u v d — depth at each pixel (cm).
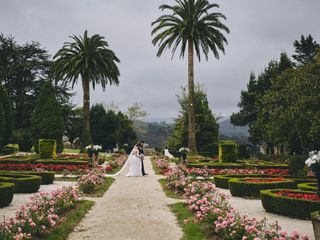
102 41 4053
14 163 2619
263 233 677
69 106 5288
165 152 4834
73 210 1091
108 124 6134
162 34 3769
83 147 3919
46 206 942
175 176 1639
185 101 5131
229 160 2809
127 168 2958
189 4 3728
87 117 4012
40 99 3538
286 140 3212
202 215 881
